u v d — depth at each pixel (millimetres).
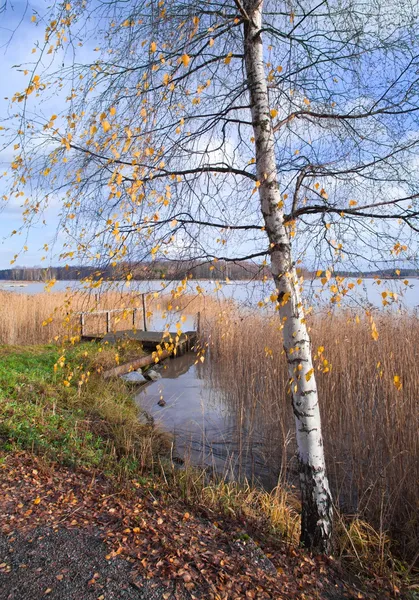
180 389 9422
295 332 3201
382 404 5781
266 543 3504
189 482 4465
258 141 3225
